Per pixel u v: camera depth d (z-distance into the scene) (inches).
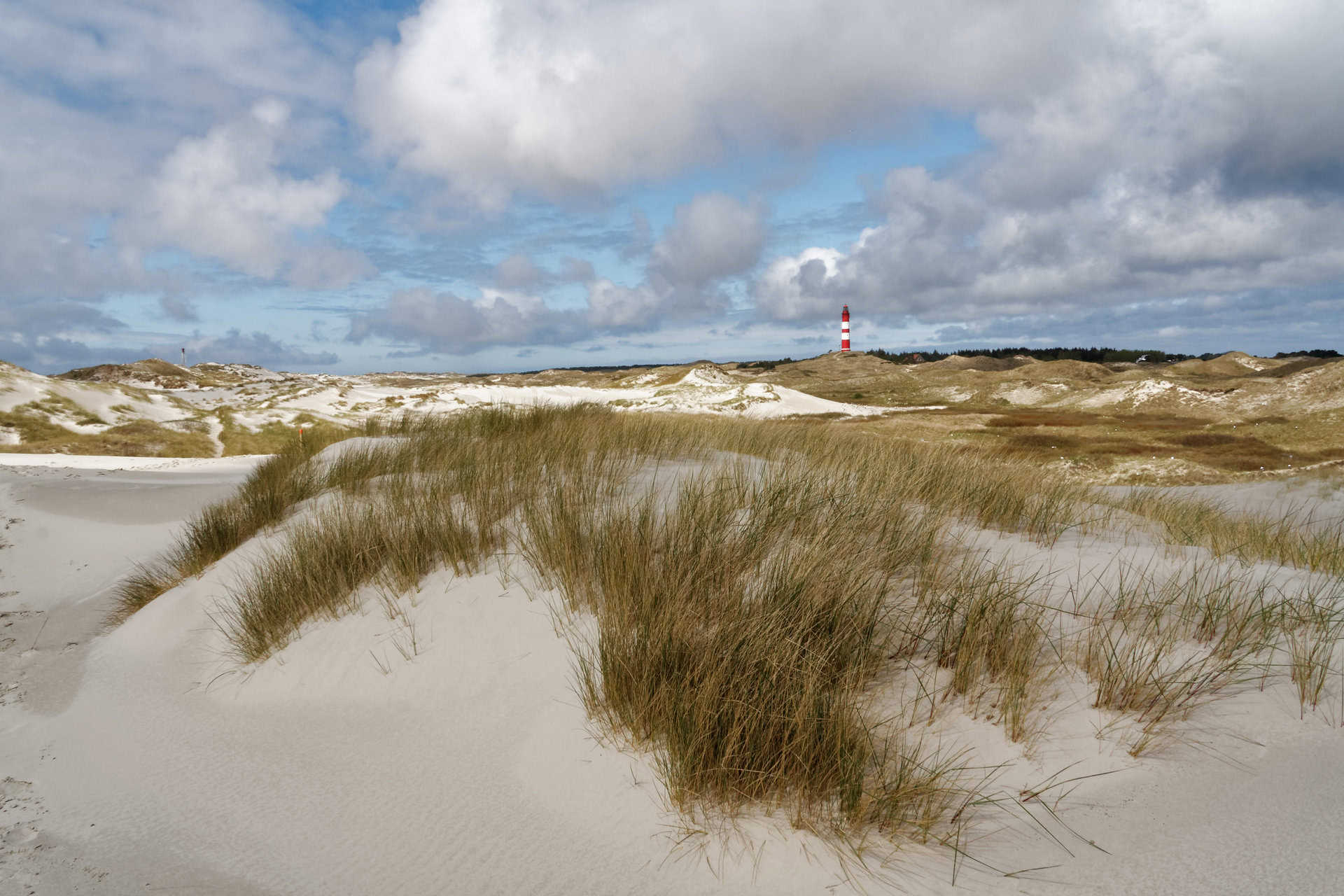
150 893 101.3
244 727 155.9
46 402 1035.3
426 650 164.6
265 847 111.0
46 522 414.3
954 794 101.6
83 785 139.3
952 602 142.6
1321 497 469.1
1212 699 120.9
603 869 96.9
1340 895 78.3
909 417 1635.1
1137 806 97.8
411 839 108.5
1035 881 86.2
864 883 88.4
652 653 127.5
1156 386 1820.9
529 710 137.5
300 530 237.1
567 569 169.5
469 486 243.9
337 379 2006.6
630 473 270.1
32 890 103.2
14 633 260.1
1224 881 83.0
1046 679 126.2
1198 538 235.8
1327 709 116.3
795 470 253.9
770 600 139.6
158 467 788.0
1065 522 241.4
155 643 221.0
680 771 107.7
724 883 91.6
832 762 104.0
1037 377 2834.6
